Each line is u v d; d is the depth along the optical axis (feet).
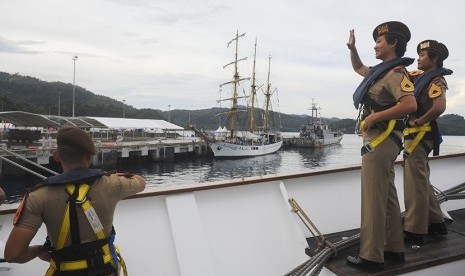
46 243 5.58
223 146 176.35
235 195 10.47
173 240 8.84
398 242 8.08
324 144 283.59
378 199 7.70
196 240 8.92
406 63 7.60
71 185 5.15
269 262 9.48
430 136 9.61
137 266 8.46
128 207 9.21
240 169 145.48
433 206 10.09
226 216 10.00
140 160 147.84
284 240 9.97
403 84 7.16
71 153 5.31
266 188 10.93
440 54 9.70
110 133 203.00
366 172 7.85
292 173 11.51
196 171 137.18
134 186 5.95
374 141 7.69
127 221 8.99
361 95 7.89
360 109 8.26
